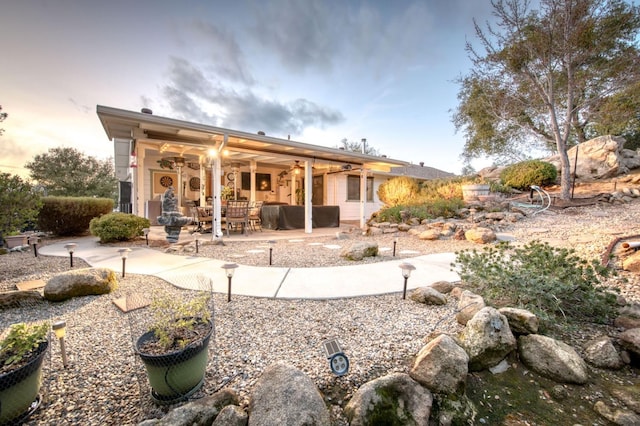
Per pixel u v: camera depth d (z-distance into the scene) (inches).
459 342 77.7
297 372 62.3
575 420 62.5
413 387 64.4
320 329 91.5
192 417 52.7
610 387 70.4
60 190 793.6
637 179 347.6
